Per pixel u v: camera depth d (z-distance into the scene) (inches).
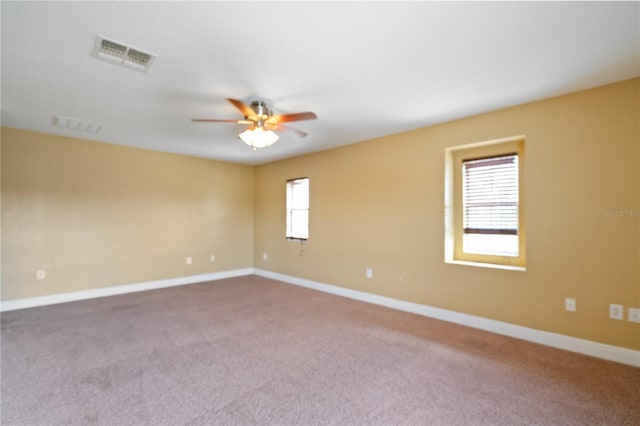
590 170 109.7
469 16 71.6
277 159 235.8
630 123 103.1
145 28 76.5
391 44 83.2
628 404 80.9
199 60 91.5
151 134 168.6
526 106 123.3
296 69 96.7
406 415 76.5
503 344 118.3
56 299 171.8
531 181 121.6
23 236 162.9
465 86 108.5
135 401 81.2
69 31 77.7
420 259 154.7
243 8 68.9
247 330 131.6
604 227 107.1
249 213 259.4
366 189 178.4
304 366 100.7
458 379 93.1
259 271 255.1
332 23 74.3
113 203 191.3
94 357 105.7
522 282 123.9
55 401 80.8
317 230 206.7
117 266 192.7
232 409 78.4
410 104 124.7
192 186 225.9
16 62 92.9
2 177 157.5
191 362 102.8
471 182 147.0
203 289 204.8
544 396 84.5
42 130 163.5
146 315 150.6
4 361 102.4
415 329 133.6
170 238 215.2
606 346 106.2
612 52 86.7
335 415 76.3
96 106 127.7
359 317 149.1
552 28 76.1
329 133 165.0
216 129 158.1
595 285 108.5
